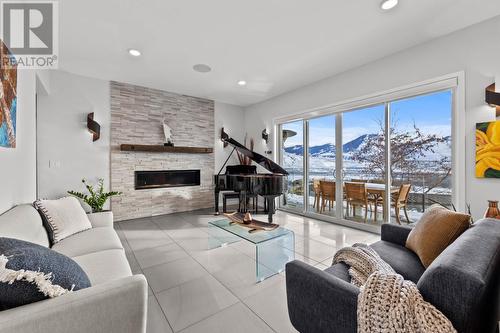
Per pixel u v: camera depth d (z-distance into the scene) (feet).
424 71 9.19
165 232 11.45
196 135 17.13
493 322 3.50
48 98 11.86
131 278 3.34
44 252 3.06
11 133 6.12
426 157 9.69
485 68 7.73
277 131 16.99
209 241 9.85
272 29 8.35
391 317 2.63
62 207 6.88
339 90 12.37
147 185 15.11
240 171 17.46
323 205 13.99
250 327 4.88
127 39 8.97
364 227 11.64
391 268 4.50
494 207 6.87
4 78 5.65
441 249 4.66
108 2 6.88
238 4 7.04
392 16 7.61
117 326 3.10
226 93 16.11
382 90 10.52
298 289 3.78
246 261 8.05
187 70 12.05
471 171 8.04
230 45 9.48
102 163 13.39
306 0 6.87
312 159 14.65
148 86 14.66
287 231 8.07
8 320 2.42
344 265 4.87
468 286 2.43
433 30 8.39
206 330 4.79
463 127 8.21
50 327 2.63
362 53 10.13
